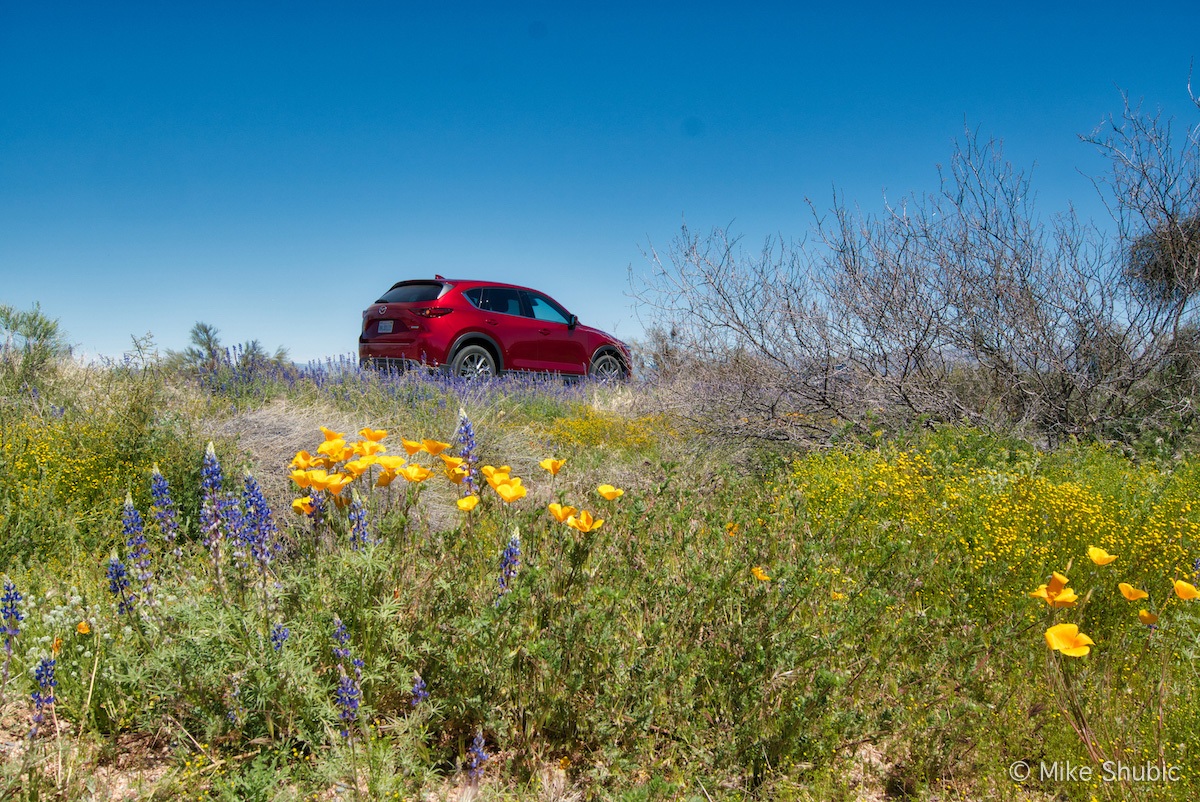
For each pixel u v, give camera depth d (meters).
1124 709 2.79
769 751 2.51
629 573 3.02
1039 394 7.60
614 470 6.09
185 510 4.55
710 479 5.06
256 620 2.52
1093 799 2.34
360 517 2.72
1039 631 3.12
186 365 8.66
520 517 3.13
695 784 2.38
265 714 2.35
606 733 2.43
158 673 2.47
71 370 7.84
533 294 12.96
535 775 2.40
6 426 5.63
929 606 3.40
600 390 11.14
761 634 2.71
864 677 2.85
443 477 5.27
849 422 7.24
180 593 3.15
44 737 2.48
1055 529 4.13
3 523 4.00
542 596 2.72
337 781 2.18
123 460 4.96
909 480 4.90
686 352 8.38
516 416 8.84
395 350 11.40
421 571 2.86
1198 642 3.11
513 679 2.55
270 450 5.34
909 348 7.34
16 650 2.68
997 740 2.67
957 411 7.50
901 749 2.69
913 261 7.45
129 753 2.48
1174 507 4.51
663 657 2.73
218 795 2.21
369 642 2.54
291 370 9.07
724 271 7.72
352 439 5.67
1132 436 7.23
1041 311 7.44
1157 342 7.28
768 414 7.52
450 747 2.57
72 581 3.59
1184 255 7.23
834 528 4.17
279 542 3.62
